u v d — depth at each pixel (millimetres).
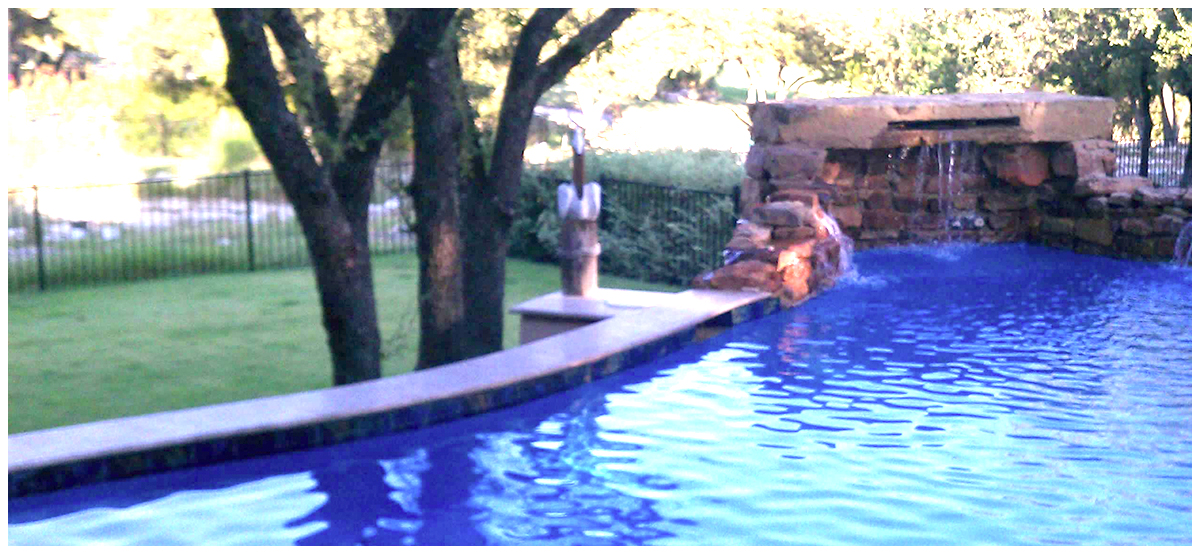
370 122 7734
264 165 26078
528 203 16500
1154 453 6277
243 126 26594
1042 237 14172
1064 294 11016
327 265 7676
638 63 25234
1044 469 6051
